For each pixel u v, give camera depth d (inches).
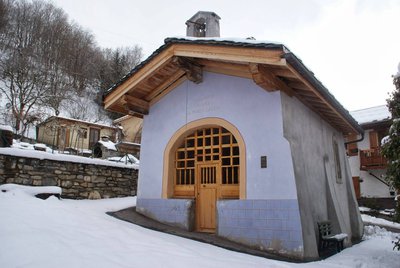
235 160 293.4
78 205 341.7
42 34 1630.2
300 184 252.8
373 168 727.7
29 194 297.1
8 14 1605.6
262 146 267.0
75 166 388.2
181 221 300.4
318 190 305.0
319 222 279.1
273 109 267.7
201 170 313.4
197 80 314.5
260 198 258.5
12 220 199.3
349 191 405.4
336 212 322.0
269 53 230.7
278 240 242.7
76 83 1616.6
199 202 306.3
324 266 213.5
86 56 1785.2
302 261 226.8
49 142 909.2
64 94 1322.6
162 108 346.3
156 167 334.3
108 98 343.0
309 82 258.4
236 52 249.6
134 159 647.1
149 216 324.8
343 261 235.5
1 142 378.9
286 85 271.6
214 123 300.2
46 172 359.6
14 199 261.4
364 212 668.7
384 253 275.0
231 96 295.6
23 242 164.1
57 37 1680.6
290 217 241.9
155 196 327.0
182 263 173.5
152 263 165.6
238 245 254.7
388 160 219.9
